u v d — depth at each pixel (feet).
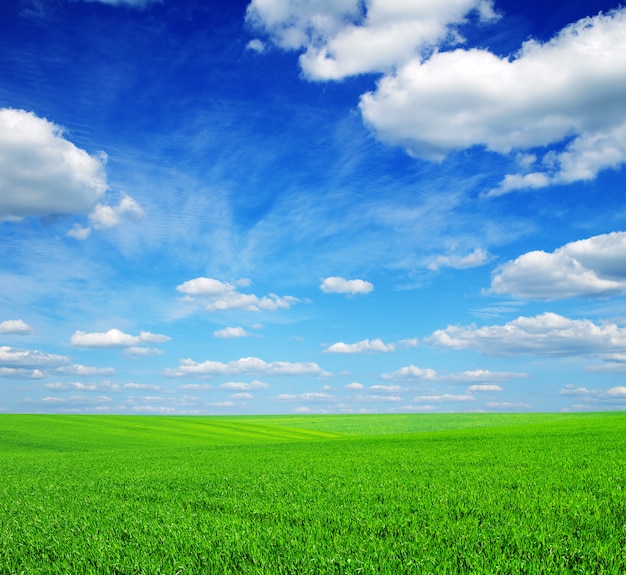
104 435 180.14
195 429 233.76
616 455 69.92
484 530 28.66
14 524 36.70
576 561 22.90
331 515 35.14
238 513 38.50
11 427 182.50
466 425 285.84
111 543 29.43
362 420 362.74
